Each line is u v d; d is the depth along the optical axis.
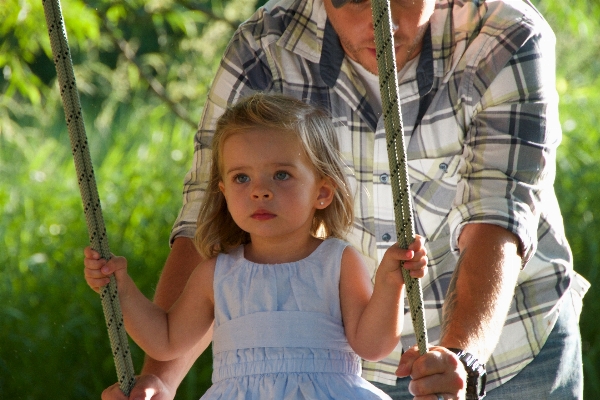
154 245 10.08
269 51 4.54
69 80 3.30
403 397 4.50
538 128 4.11
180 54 11.33
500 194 3.99
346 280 3.69
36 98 9.87
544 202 4.17
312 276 3.69
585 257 9.35
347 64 4.46
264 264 3.75
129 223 10.52
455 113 4.31
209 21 10.56
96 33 9.45
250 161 3.65
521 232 3.87
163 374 3.95
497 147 4.10
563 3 10.30
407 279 3.33
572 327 4.60
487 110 4.19
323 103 4.48
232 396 3.58
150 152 12.94
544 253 4.52
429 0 4.18
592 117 12.18
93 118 15.61
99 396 8.38
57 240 10.88
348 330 3.64
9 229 11.17
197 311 3.83
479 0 4.34
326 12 4.41
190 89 10.82
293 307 3.64
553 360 4.48
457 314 3.66
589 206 10.05
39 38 9.39
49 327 9.02
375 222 4.41
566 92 12.77
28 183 12.77
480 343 3.56
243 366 3.62
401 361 3.40
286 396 3.51
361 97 4.44
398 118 3.25
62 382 8.49
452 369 3.27
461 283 3.75
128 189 11.65
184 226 4.31
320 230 3.95
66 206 11.85
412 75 4.34
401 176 3.28
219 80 4.60
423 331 3.33
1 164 13.68
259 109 3.72
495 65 4.20
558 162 10.78
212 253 3.88
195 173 4.50
